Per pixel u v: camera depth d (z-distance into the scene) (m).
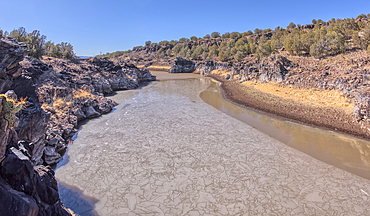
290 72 52.56
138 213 13.69
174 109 37.75
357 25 69.94
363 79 34.53
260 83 57.50
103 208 14.05
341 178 17.34
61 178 17.05
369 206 14.21
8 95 11.83
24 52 14.42
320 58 57.56
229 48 127.06
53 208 9.34
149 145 23.19
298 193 15.60
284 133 26.78
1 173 7.48
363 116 27.31
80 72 43.16
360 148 22.34
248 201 14.83
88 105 32.19
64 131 23.42
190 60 133.62
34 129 14.27
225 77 85.38
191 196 15.37
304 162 19.84
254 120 32.03
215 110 37.50
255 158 20.62
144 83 74.25
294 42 69.06
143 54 197.00
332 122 28.83
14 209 7.00
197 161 20.05
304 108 35.06
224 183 16.84
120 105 40.22
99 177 17.36
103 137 25.00
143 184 16.62
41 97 24.19
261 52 88.94
